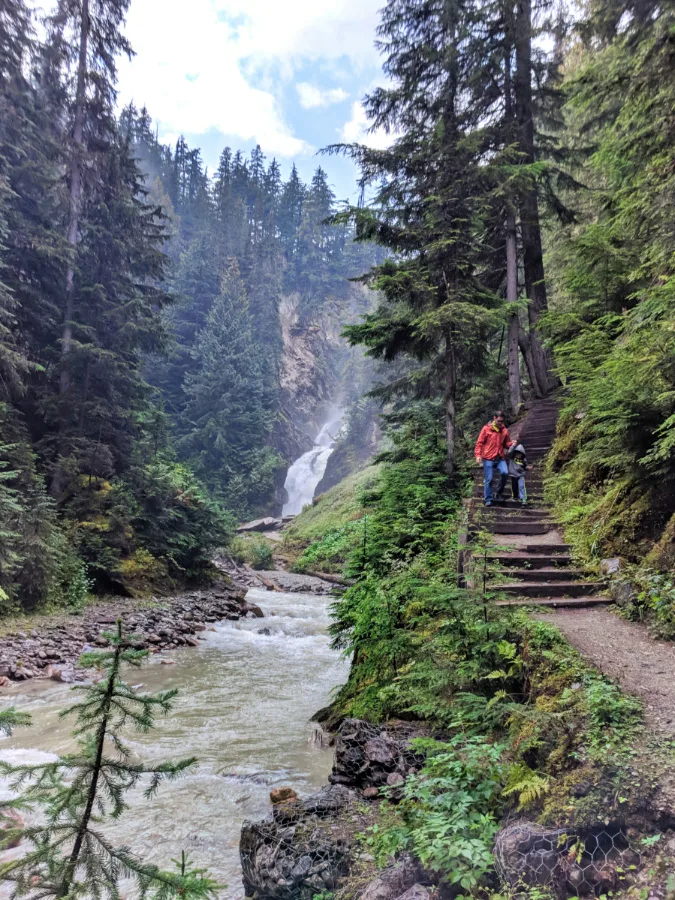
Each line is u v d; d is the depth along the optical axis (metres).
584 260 10.81
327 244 109.12
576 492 10.20
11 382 16.28
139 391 22.70
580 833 2.80
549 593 6.91
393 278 12.11
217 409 51.94
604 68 8.17
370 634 7.28
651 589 5.89
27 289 18.16
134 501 19.89
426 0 14.22
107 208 21.55
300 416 79.06
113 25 21.59
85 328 19.34
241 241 82.25
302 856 3.64
